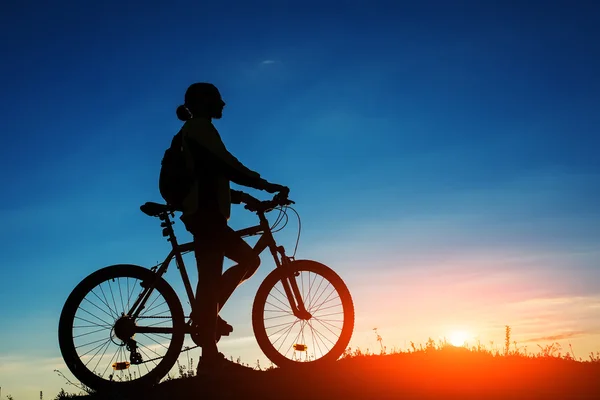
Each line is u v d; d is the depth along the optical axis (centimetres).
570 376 575
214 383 546
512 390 534
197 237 564
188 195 558
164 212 587
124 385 544
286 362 600
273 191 590
